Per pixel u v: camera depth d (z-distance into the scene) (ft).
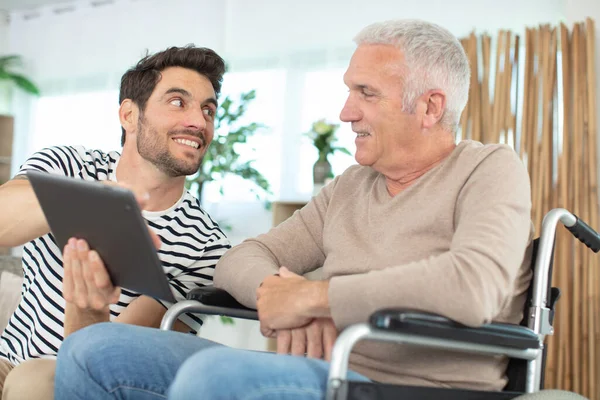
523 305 4.26
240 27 17.37
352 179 5.06
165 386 4.01
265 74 16.97
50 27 20.58
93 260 3.90
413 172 4.62
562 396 3.74
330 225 4.89
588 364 11.41
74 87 19.99
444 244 4.31
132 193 3.38
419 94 4.51
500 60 12.97
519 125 12.77
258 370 3.27
